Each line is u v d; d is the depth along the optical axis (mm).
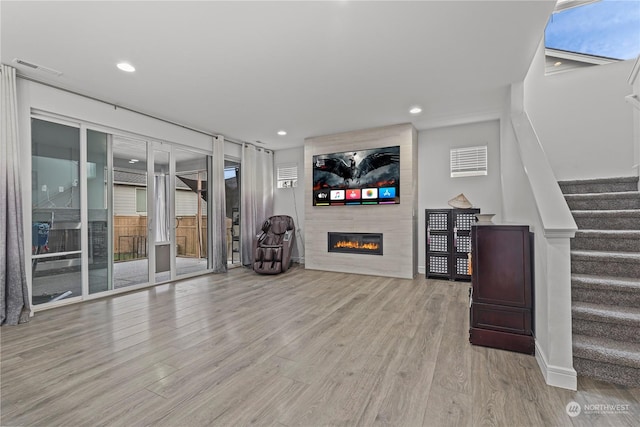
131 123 4082
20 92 3047
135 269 4934
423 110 4160
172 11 2092
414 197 4910
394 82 3277
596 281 2086
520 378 1872
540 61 3973
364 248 5219
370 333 2605
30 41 2463
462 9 2094
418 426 1448
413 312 3164
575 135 3795
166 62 2820
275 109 4113
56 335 2553
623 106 3578
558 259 1806
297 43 2516
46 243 3279
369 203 5074
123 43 2502
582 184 3271
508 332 2273
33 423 1467
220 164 5398
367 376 1906
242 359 2135
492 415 1522
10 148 2861
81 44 2512
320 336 2541
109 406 1600
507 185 3707
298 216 6465
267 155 6609
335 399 1666
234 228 6094
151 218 4355
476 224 2418
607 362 1773
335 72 3037
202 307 3346
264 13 2123
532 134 2883
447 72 3045
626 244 2404
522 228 2248
